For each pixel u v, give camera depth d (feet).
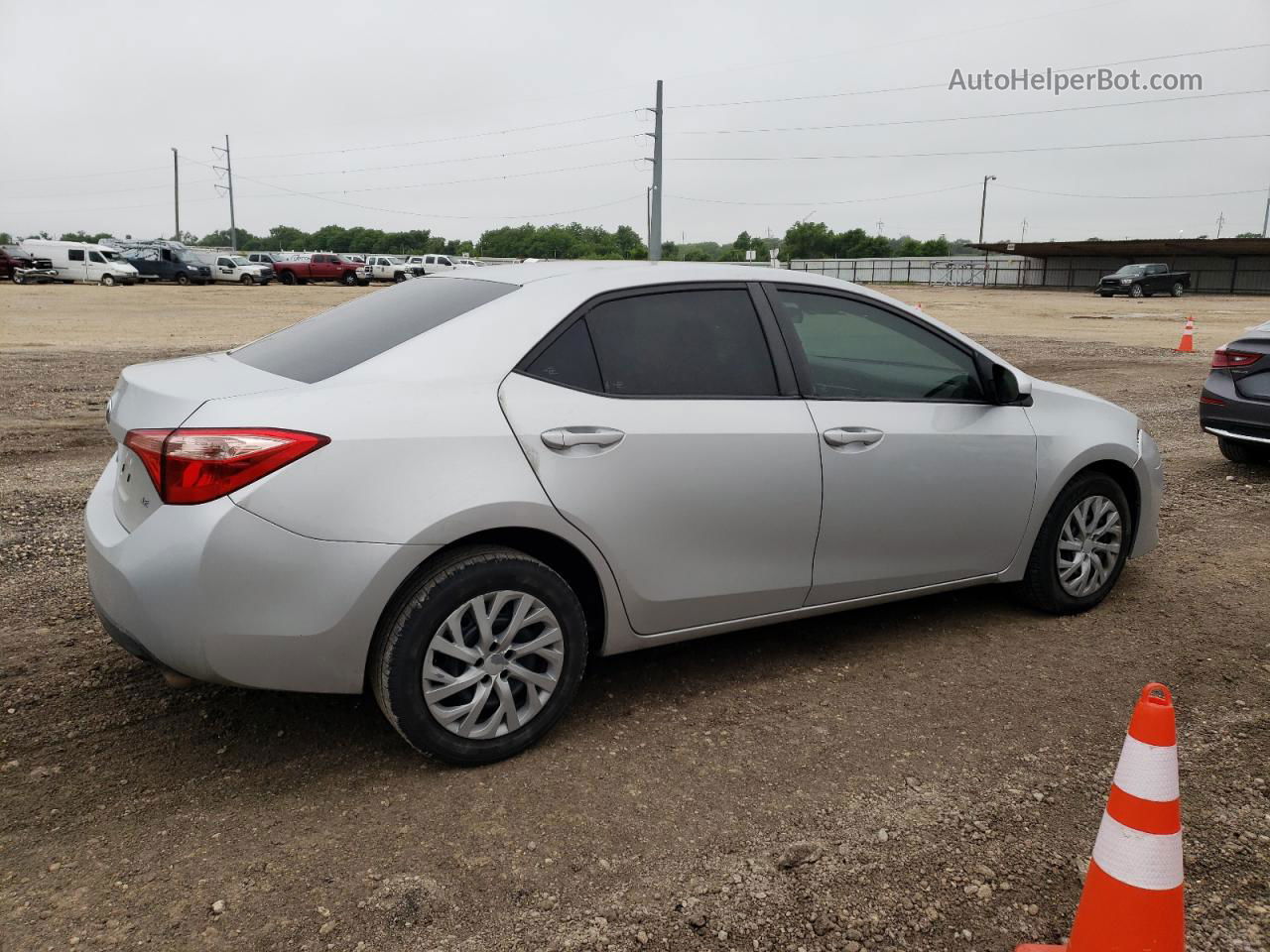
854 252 386.73
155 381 10.07
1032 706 11.82
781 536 11.74
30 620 13.62
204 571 8.82
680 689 12.10
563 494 10.11
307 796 9.55
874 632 14.10
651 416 10.75
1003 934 7.92
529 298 10.72
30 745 10.35
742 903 8.16
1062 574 14.53
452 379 9.94
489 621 9.89
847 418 12.14
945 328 13.41
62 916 7.77
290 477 8.95
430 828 9.08
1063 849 9.01
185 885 8.20
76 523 18.29
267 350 11.40
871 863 8.73
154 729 10.78
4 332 61.46
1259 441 23.84
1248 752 10.78
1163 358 54.13
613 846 8.87
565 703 10.57
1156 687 6.91
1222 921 8.07
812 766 10.34
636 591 10.89
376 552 9.18
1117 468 15.11
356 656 9.41
